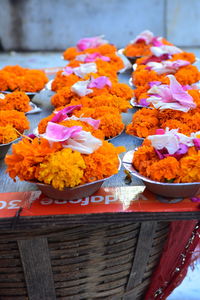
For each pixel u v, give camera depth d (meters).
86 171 0.87
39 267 0.99
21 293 1.06
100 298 1.13
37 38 4.62
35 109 1.52
